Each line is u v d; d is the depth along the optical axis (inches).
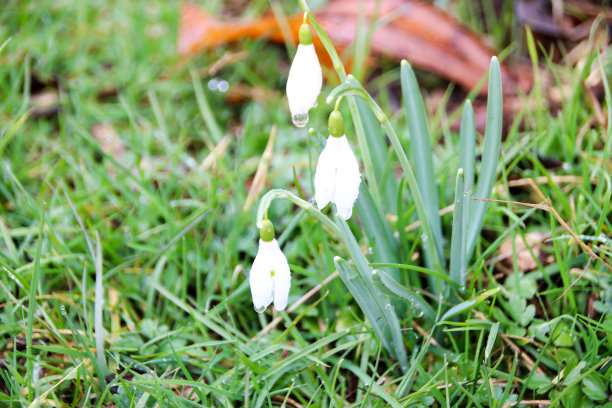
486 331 19.0
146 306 20.4
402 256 19.6
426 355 19.0
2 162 22.1
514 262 18.8
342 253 20.5
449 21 24.8
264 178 22.0
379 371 19.1
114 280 20.8
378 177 20.0
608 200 18.7
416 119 18.9
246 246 21.1
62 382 18.5
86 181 22.5
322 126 24.4
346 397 18.8
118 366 18.8
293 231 21.5
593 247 18.7
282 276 16.3
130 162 23.7
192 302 20.1
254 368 18.2
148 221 21.8
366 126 19.6
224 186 22.6
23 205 21.9
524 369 18.7
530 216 20.9
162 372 18.9
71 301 19.8
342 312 19.6
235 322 20.2
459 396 18.2
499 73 17.7
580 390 17.6
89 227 21.8
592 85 23.3
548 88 24.2
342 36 25.0
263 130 24.6
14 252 20.3
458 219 17.9
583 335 18.3
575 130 21.7
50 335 19.3
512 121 23.4
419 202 18.0
